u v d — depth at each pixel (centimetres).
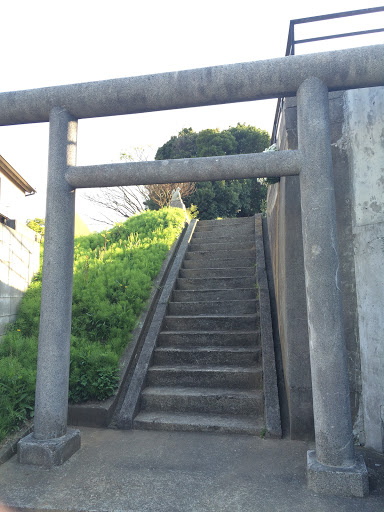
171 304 591
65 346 327
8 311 523
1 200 1042
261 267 658
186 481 273
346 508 238
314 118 301
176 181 329
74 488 264
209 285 659
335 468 261
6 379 376
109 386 400
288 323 365
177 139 2152
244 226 895
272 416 366
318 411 276
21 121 363
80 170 339
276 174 310
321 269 285
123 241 891
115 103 338
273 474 282
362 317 339
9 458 311
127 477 279
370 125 347
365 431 331
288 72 307
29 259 603
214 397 402
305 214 297
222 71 317
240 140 2053
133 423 379
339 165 366
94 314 516
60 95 344
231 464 299
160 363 478
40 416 312
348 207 360
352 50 301
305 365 355
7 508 244
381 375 321
